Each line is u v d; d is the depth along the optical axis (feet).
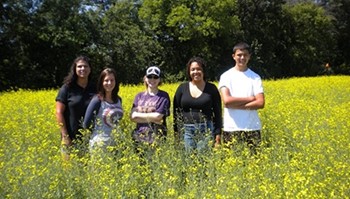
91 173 14.89
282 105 29.68
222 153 16.85
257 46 129.80
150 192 14.39
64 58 98.99
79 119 19.25
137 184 14.58
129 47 106.32
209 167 15.55
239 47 19.74
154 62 115.14
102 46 103.65
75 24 99.14
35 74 93.04
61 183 14.21
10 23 93.40
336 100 38.45
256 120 19.52
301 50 138.82
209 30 120.57
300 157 16.52
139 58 107.04
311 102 32.60
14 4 93.50
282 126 22.79
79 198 14.07
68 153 17.52
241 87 19.63
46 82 96.07
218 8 119.85
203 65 19.26
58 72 99.96
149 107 18.94
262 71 130.72
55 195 13.92
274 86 53.88
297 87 51.96
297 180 13.28
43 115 26.50
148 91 19.54
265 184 13.43
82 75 19.26
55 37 94.89
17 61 90.89
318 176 14.74
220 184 13.73
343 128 21.71
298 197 12.42
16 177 13.96
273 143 18.81
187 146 18.54
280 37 137.80
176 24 122.01
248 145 18.28
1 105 33.40
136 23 117.91
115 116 18.60
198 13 121.70
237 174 14.48
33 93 46.85
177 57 125.39
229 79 19.85
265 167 15.10
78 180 14.51
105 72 18.67
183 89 19.53
